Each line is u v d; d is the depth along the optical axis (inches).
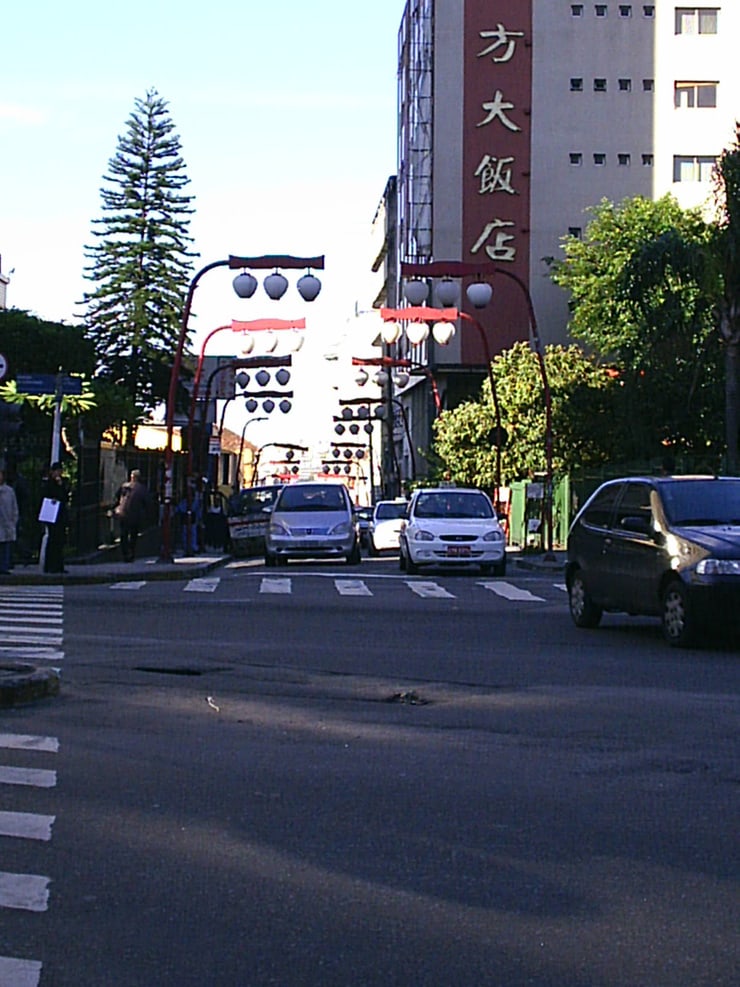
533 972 201.3
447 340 1406.3
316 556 1337.4
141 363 2279.8
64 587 944.3
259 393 2010.3
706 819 290.8
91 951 209.2
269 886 242.1
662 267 1354.6
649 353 1536.7
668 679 490.9
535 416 2155.5
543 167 2669.8
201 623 680.4
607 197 2674.7
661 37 2672.2
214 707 429.1
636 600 618.8
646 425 1861.5
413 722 404.2
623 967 203.6
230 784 321.7
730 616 564.4
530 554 1571.1
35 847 266.5
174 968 202.4
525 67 2667.3
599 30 2672.2
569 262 2429.9
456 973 200.7
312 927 220.5
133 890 239.3
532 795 312.3
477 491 1168.8
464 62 2669.8
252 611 750.5
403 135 3329.2
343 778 329.1
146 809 297.4
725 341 1375.5
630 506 641.6
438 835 277.1
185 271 2329.0
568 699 445.1
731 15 2677.2
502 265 2662.4
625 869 253.9
